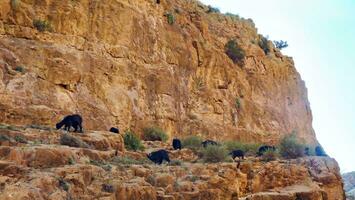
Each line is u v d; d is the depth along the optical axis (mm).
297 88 52250
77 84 26766
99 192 15141
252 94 43969
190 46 38188
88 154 17484
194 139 29625
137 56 32219
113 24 30922
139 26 33156
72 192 14039
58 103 24609
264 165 23266
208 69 39375
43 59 25578
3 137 15781
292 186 22969
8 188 12344
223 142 32250
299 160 25406
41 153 14781
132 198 15914
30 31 26453
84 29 29156
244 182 21875
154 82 32469
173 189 17812
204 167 20531
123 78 30141
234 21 48812
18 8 26312
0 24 25422
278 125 44438
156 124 31297
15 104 21953
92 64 28375
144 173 17781
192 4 43781
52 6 28125
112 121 27750
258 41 50938
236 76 42344
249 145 31781
